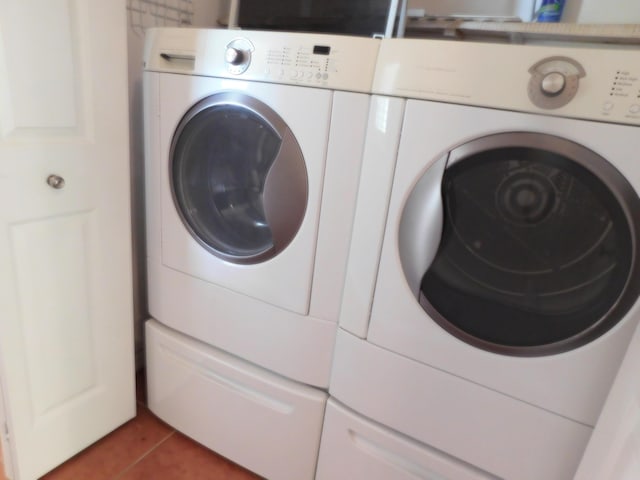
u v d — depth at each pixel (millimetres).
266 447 1114
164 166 1071
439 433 887
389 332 877
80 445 1180
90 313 1105
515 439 817
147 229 1174
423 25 1193
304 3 1195
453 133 734
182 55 986
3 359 942
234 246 1054
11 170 859
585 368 731
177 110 1013
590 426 747
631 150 630
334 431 1005
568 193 691
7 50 807
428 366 858
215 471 1198
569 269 722
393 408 919
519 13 1311
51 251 976
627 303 677
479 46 703
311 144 864
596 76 640
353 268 888
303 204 900
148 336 1257
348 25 1141
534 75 671
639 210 639
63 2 872
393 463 951
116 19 970
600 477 655
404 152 781
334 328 957
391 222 821
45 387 1050
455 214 783
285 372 1037
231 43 917
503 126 700
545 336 756
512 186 728
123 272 1158
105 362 1182
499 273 776
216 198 1088
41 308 989
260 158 982
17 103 840
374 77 798
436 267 814
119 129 1041
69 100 927
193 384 1187
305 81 841
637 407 576
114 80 1000
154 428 1322
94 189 1023
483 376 814
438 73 732
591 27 1052
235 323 1072
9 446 1025
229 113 960
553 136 674
